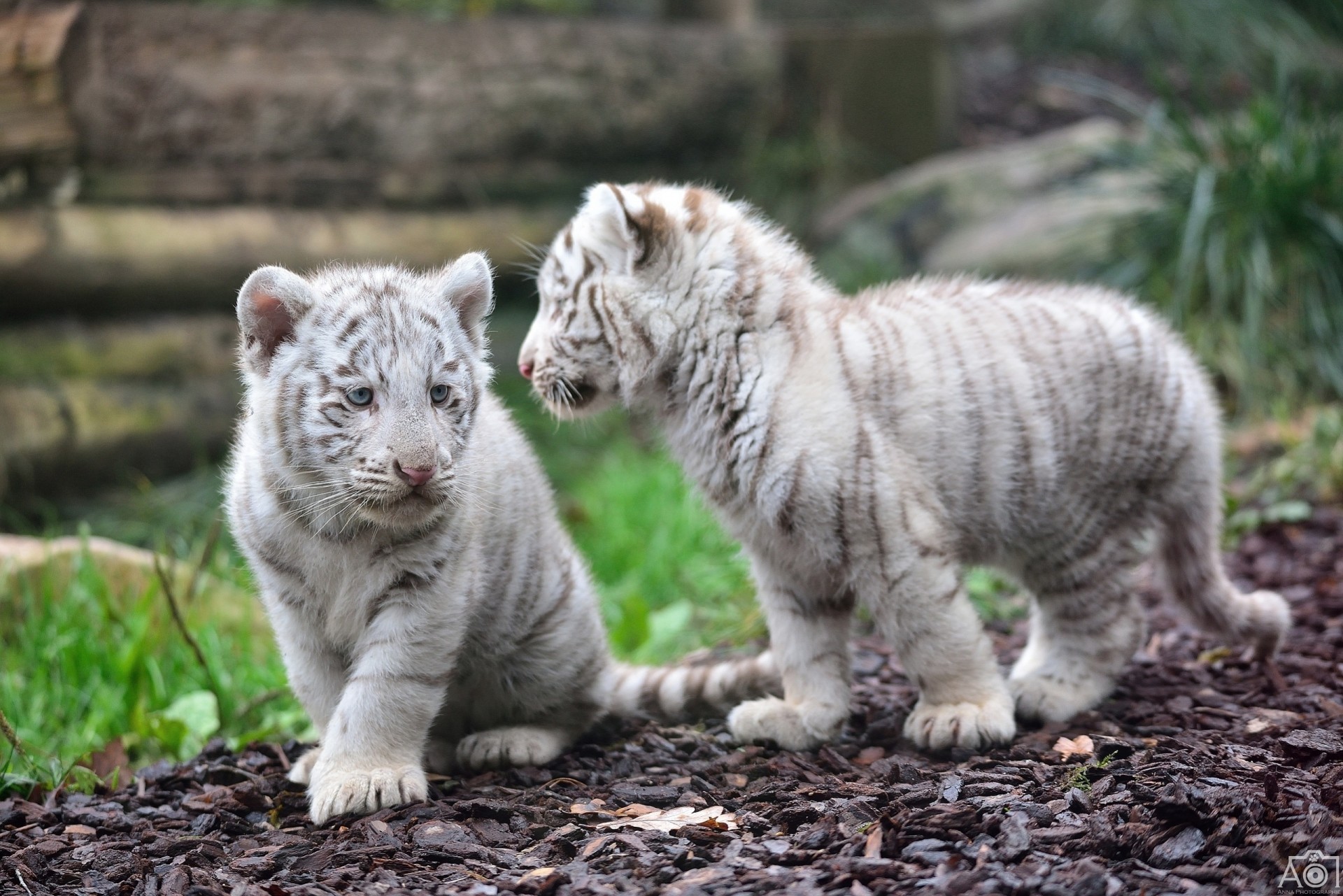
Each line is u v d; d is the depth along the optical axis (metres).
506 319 8.55
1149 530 4.25
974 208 9.03
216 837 3.31
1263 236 7.47
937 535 3.63
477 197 8.50
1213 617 4.29
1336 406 7.01
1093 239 8.14
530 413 8.03
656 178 9.48
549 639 3.88
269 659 5.21
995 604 5.34
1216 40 11.32
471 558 3.50
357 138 7.94
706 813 3.25
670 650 5.45
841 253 9.19
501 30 8.59
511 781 3.59
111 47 6.85
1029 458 3.80
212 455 7.20
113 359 6.92
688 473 3.87
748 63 9.80
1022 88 11.46
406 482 3.22
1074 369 3.89
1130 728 3.77
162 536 6.20
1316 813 2.91
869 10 11.54
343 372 3.33
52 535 5.87
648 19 11.59
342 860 3.02
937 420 3.70
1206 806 2.94
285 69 7.57
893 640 3.70
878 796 3.21
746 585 5.79
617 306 3.81
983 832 2.92
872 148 10.17
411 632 3.39
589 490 7.37
